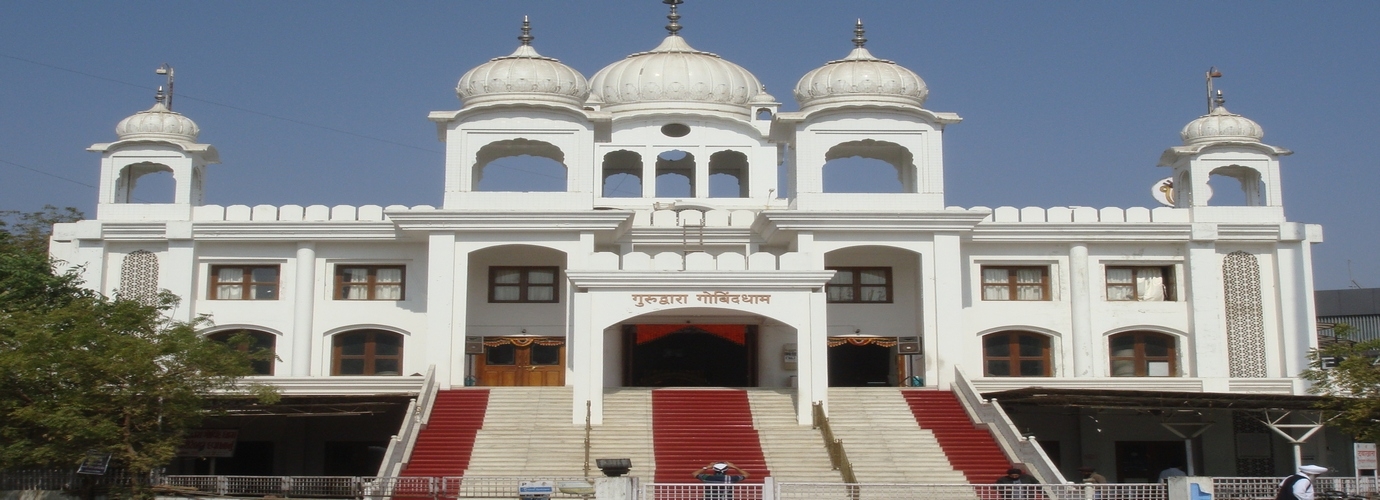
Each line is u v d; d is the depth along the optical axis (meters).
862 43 41.47
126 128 41.53
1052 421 38.47
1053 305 41.12
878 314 41.03
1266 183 41.78
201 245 40.69
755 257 34.72
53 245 40.56
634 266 34.59
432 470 30.83
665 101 46.12
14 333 28.73
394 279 41.00
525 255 40.97
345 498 27.59
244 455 37.62
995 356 41.34
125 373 28.03
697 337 41.53
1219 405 32.34
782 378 40.41
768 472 30.77
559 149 41.38
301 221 40.12
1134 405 32.84
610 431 33.06
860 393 36.47
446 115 39.19
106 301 32.91
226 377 30.06
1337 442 38.53
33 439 28.28
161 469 34.47
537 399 35.59
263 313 40.47
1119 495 25.25
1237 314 41.28
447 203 38.72
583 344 33.78
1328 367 33.50
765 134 46.09
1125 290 41.59
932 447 32.62
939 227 38.38
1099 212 41.09
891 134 39.53
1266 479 25.36
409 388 37.03
